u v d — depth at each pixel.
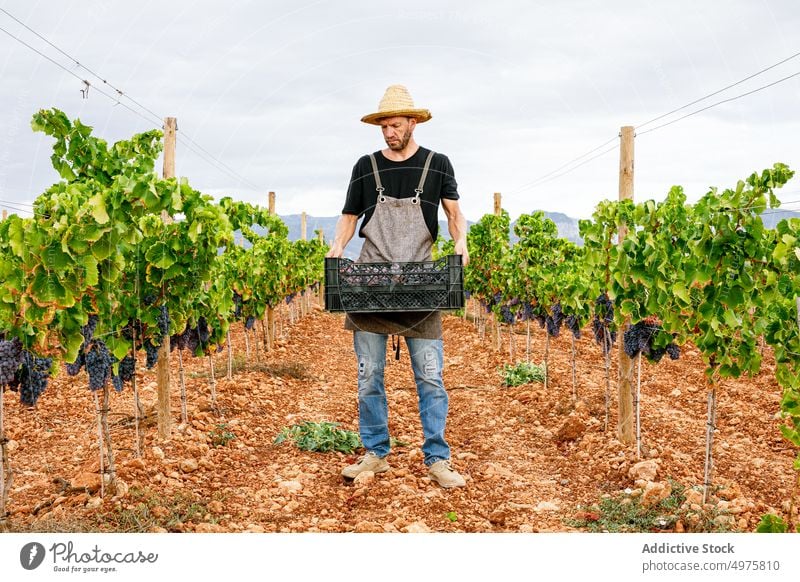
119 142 6.88
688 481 4.77
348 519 4.18
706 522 3.99
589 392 8.10
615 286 5.36
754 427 6.65
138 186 4.11
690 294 4.73
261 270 10.26
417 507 4.29
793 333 4.30
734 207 4.20
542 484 4.97
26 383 4.06
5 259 3.84
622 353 5.72
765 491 4.84
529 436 6.49
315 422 6.45
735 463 5.41
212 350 6.83
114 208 4.06
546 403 7.56
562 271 8.77
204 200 5.13
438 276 3.97
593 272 6.21
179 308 5.29
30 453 5.78
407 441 6.00
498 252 11.85
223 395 7.34
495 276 11.55
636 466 4.85
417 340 4.73
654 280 4.91
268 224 12.53
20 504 4.35
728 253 4.32
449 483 4.66
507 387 8.82
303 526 3.99
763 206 4.18
